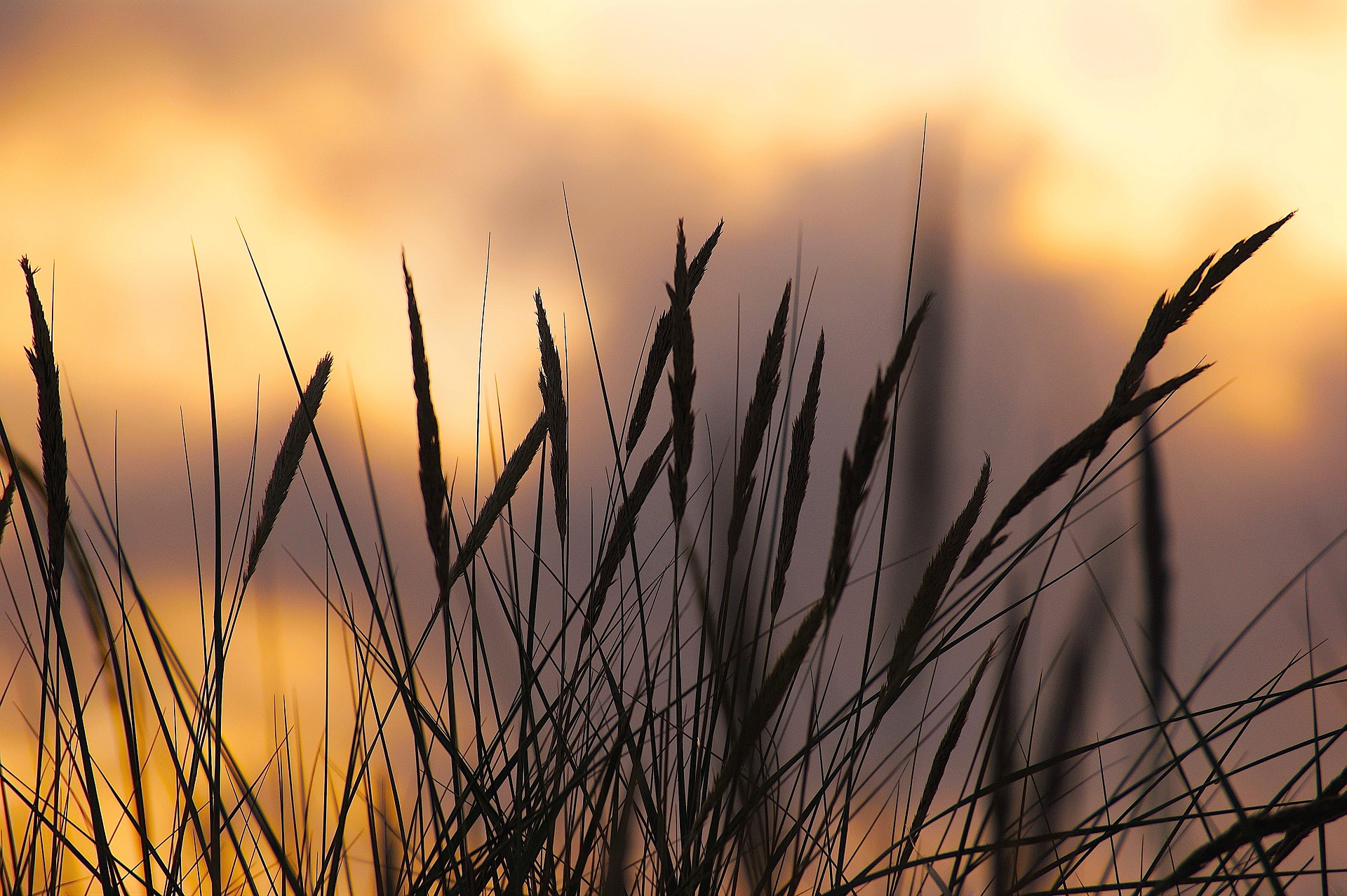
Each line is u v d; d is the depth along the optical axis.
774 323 3.32
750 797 3.33
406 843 3.41
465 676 3.41
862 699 3.36
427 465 3.29
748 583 3.34
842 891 3.33
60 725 3.42
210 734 3.39
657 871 3.39
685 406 3.34
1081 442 3.23
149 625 3.38
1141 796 3.38
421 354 3.28
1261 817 3.22
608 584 3.39
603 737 3.41
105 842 3.36
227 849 3.49
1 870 3.45
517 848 3.37
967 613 3.30
